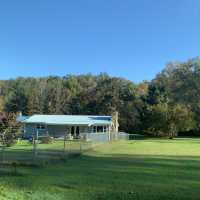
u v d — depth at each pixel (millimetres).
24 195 12375
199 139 67375
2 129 21312
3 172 17641
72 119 64312
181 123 70750
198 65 86000
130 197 12852
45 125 62094
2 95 107750
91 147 37969
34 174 17453
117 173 19047
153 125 71188
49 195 12633
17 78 119000
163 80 90125
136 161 25641
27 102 102688
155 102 82750
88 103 98812
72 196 12750
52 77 123250
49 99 102375
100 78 117438
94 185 15055
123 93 99250
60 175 17469
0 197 11766
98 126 64625
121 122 87875
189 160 27141
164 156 30203
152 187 15023
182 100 85438
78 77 119562
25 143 44156
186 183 16312
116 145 43781
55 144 43656
